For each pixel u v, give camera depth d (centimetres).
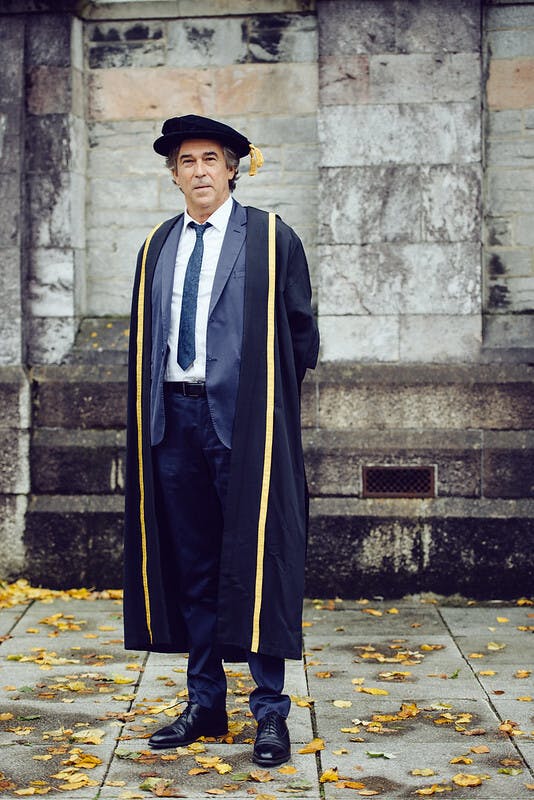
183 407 389
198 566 400
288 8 644
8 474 643
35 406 646
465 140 625
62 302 650
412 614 596
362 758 389
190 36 655
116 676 482
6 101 643
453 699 454
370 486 630
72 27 643
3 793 361
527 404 623
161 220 664
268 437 386
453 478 625
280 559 385
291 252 399
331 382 628
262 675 389
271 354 388
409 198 627
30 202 648
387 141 627
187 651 413
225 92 654
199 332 388
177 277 396
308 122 650
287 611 385
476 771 377
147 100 660
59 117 644
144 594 399
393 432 627
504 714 435
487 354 627
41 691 466
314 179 652
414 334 629
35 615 591
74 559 641
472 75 623
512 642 541
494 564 620
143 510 397
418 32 624
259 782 368
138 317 404
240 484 383
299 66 649
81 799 356
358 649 530
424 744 403
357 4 625
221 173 395
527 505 620
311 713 438
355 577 626
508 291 643
